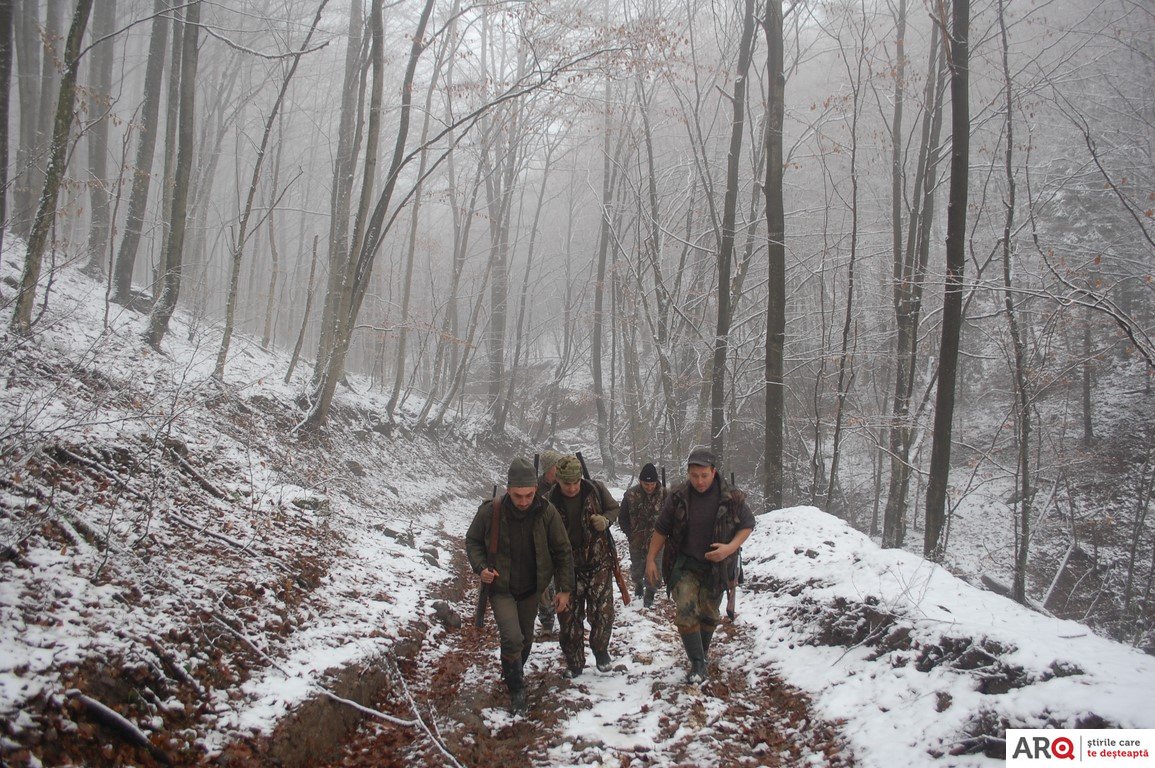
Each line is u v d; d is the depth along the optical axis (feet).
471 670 19.33
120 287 42.65
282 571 19.83
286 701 13.93
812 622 19.47
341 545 25.95
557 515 17.11
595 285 89.56
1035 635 14.37
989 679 13.51
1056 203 65.57
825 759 13.42
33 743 9.72
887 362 64.13
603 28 44.16
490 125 72.18
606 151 77.56
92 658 11.67
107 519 16.70
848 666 16.58
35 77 55.36
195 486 22.50
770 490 40.83
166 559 16.60
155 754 11.23
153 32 46.73
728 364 64.80
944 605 16.78
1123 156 58.54
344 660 16.57
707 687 16.93
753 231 60.54
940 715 13.17
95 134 53.88
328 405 43.50
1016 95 43.09
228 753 12.04
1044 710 11.80
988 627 14.99
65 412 20.08
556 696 16.85
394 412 66.59
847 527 27.45
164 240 50.93
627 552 38.75
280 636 16.56
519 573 16.89
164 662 13.03
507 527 16.83
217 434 30.86
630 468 99.96
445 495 57.67
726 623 22.08
